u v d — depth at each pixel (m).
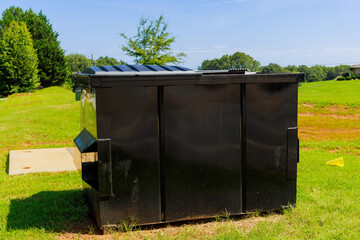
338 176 7.20
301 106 27.84
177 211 4.33
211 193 4.45
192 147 4.32
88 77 4.00
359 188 6.21
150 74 4.05
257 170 4.60
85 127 4.99
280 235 3.93
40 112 17.83
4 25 69.56
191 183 4.36
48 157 8.93
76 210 4.82
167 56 21.41
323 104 27.59
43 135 12.55
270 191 4.67
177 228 4.27
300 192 5.80
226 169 4.48
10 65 57.66
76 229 4.24
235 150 4.50
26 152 9.61
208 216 4.46
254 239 3.79
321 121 21.41
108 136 4.02
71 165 8.02
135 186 4.15
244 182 4.57
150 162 4.19
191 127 4.31
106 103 3.98
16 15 72.94
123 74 3.94
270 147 4.62
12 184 6.51
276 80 4.51
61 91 62.84
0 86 58.91
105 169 4.01
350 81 62.25
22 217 4.61
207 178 4.41
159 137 4.22
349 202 5.22
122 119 4.05
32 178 6.96
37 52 68.00
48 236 3.95
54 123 14.84
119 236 3.99
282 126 4.65
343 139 14.61
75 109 19.95
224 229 4.11
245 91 4.46
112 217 4.10
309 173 7.48
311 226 4.22
